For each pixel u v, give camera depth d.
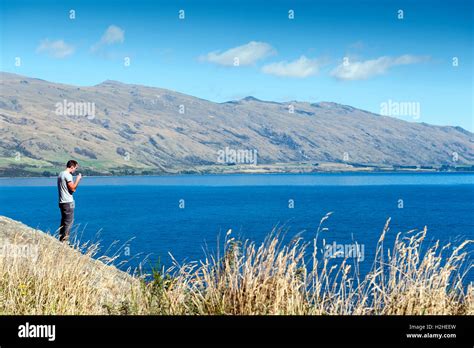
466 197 153.00
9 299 7.05
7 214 98.50
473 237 58.25
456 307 6.06
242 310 6.12
